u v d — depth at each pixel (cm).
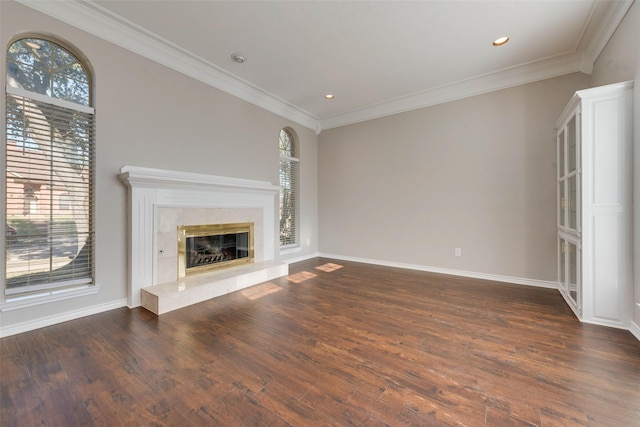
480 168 389
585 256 237
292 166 520
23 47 226
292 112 498
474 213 395
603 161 229
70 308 244
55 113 239
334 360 180
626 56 230
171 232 307
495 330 223
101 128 261
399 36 289
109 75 266
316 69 356
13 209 218
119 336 213
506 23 268
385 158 478
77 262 252
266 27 273
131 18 259
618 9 236
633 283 218
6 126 214
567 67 329
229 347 197
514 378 161
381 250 484
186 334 217
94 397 145
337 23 268
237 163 394
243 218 391
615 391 148
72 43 243
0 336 209
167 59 311
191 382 157
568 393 147
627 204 221
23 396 146
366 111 494
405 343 203
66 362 177
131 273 274
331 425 126
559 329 225
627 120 220
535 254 352
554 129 339
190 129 335
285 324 236
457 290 333
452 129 411
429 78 381
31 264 228
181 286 291
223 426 125
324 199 559
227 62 338
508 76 363
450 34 285
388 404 139
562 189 315
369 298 305
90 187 259
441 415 132
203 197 339
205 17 258
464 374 165
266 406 138
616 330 222
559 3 240
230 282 325
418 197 443
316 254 566
